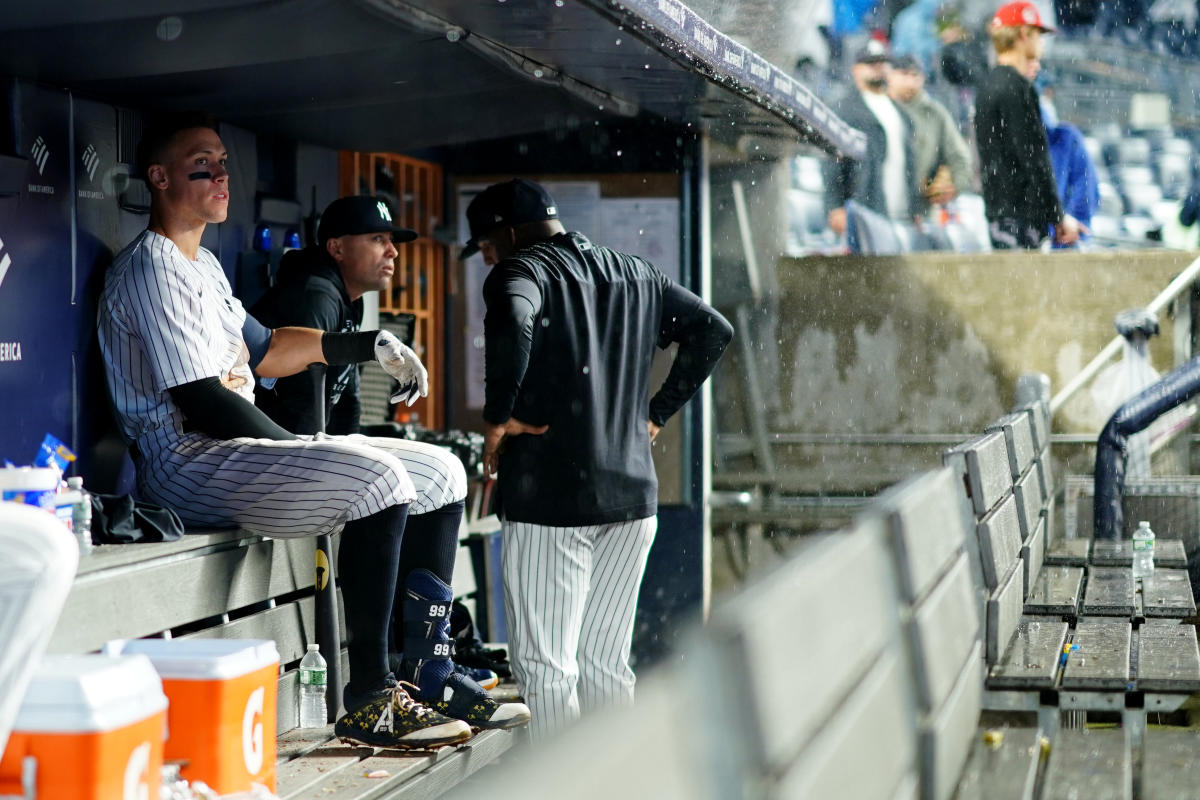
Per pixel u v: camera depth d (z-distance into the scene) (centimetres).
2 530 459
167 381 866
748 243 2075
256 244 1247
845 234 2616
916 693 532
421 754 827
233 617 888
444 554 898
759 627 337
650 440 1038
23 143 930
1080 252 2114
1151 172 2945
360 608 831
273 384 1049
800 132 1570
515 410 951
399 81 1123
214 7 856
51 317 955
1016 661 819
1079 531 1642
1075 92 2995
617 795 269
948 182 2592
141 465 898
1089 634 922
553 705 956
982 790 598
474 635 1177
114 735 547
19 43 863
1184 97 2966
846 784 404
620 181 1630
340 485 824
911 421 2148
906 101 2584
